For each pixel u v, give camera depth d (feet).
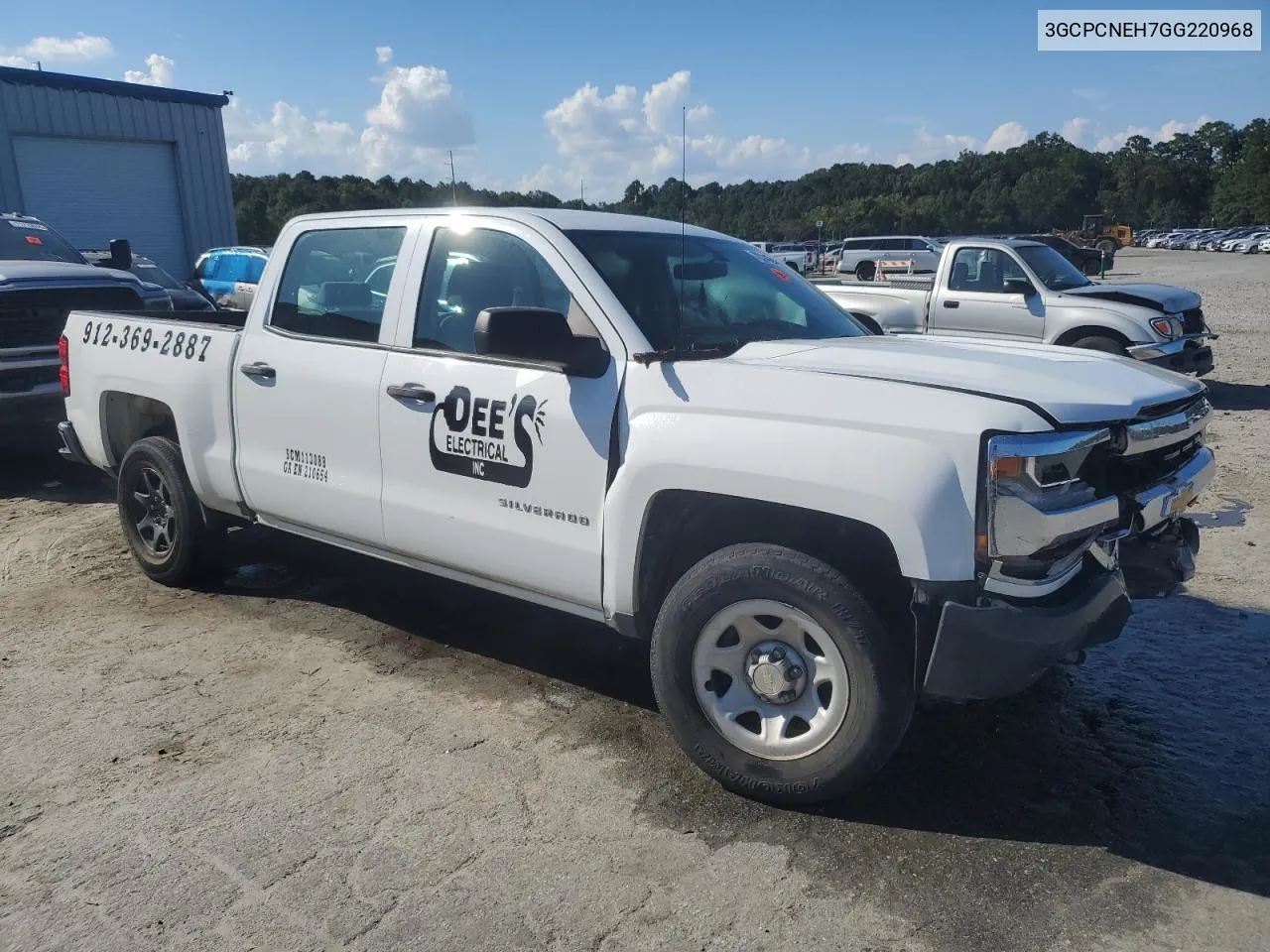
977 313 35.83
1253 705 12.89
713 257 13.58
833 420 9.72
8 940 8.61
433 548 13.07
